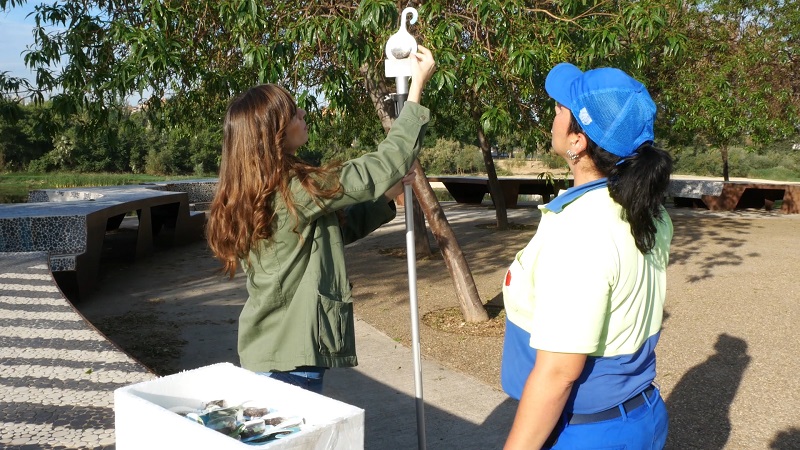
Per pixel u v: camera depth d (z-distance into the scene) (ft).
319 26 16.62
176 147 142.41
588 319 4.95
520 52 17.31
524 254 5.70
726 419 14.26
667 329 21.27
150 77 18.99
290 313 6.65
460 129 45.96
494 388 16.39
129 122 25.77
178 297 27.12
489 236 42.86
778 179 124.16
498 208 45.47
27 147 138.31
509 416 14.65
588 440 5.41
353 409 5.25
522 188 66.18
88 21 20.25
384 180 6.67
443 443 13.33
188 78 20.43
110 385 11.02
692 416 14.44
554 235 5.26
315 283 6.64
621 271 5.14
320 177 6.47
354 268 33.45
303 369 6.77
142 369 11.84
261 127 6.50
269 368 6.70
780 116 42.55
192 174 145.28
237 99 6.75
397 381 16.99
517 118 21.01
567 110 5.58
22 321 15.02
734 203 59.00
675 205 66.18
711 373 17.12
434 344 20.25
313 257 6.70
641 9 18.34
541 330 5.05
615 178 5.26
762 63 41.60
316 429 4.90
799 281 27.96
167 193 40.93
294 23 17.98
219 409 5.64
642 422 5.54
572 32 19.15
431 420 14.48
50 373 11.55
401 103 7.70
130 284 29.68
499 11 17.62
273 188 6.40
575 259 5.05
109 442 8.77
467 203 68.95
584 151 5.55
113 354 12.73
